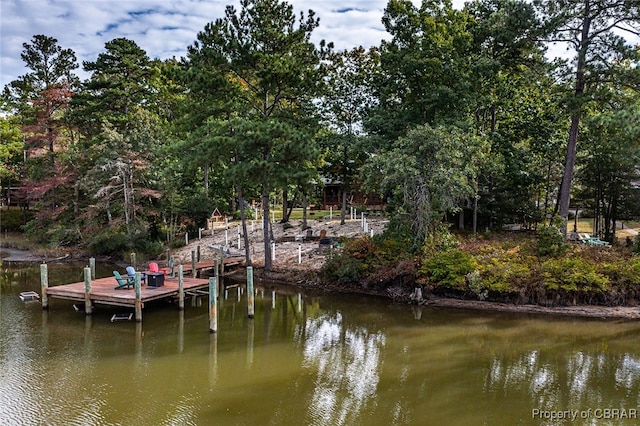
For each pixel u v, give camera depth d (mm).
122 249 28125
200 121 22422
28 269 25484
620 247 20141
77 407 9289
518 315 15961
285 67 19812
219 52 20906
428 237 18516
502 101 25234
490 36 23109
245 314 16734
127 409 9211
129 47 33750
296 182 20938
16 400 9594
